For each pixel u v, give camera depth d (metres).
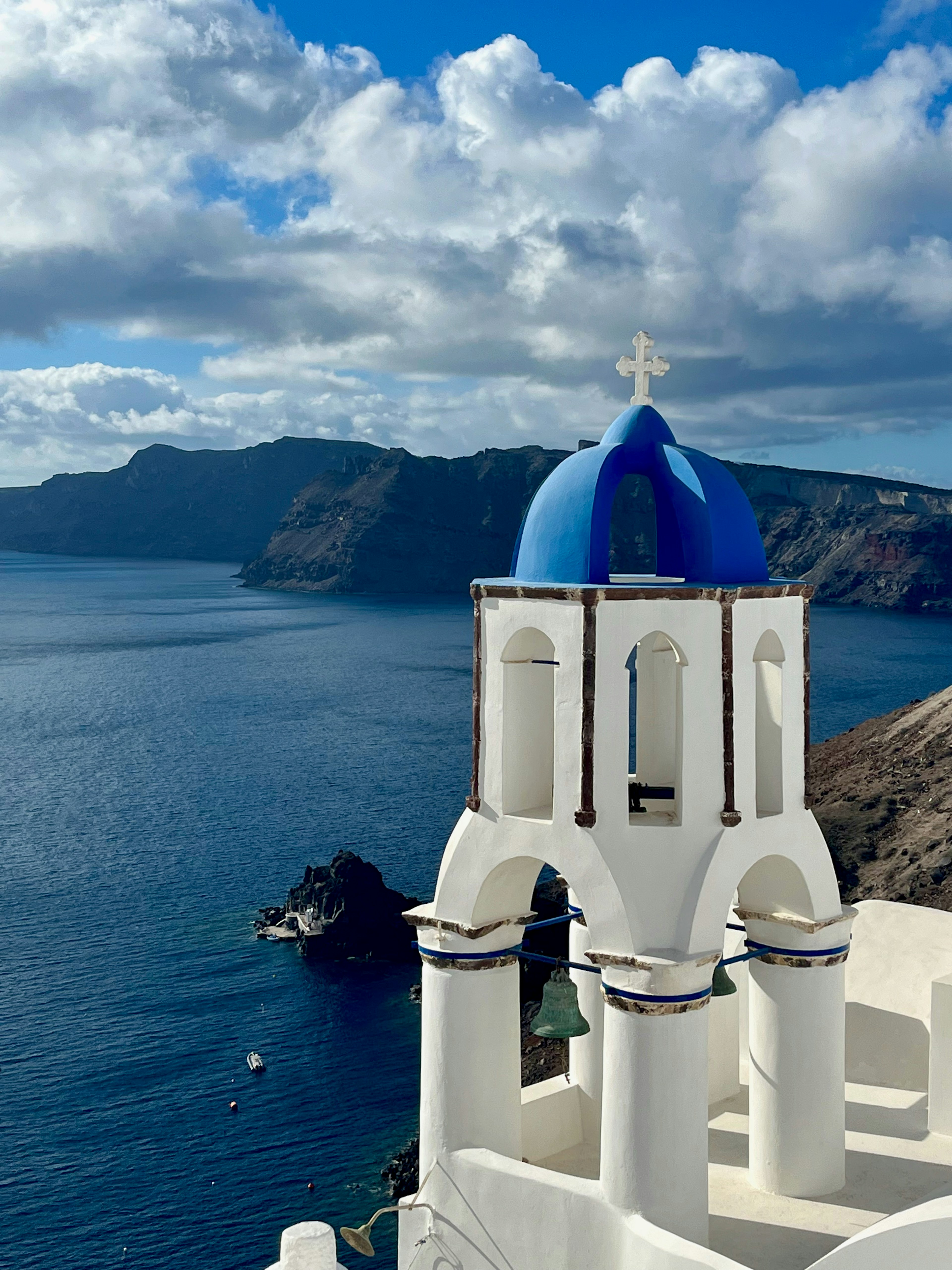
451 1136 14.14
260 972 94.38
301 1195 62.66
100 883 119.38
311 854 129.12
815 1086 14.30
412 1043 81.38
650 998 12.53
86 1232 59.59
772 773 14.16
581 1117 16.77
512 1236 13.42
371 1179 64.06
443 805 150.50
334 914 100.44
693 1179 12.62
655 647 15.52
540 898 79.00
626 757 13.31
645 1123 12.55
